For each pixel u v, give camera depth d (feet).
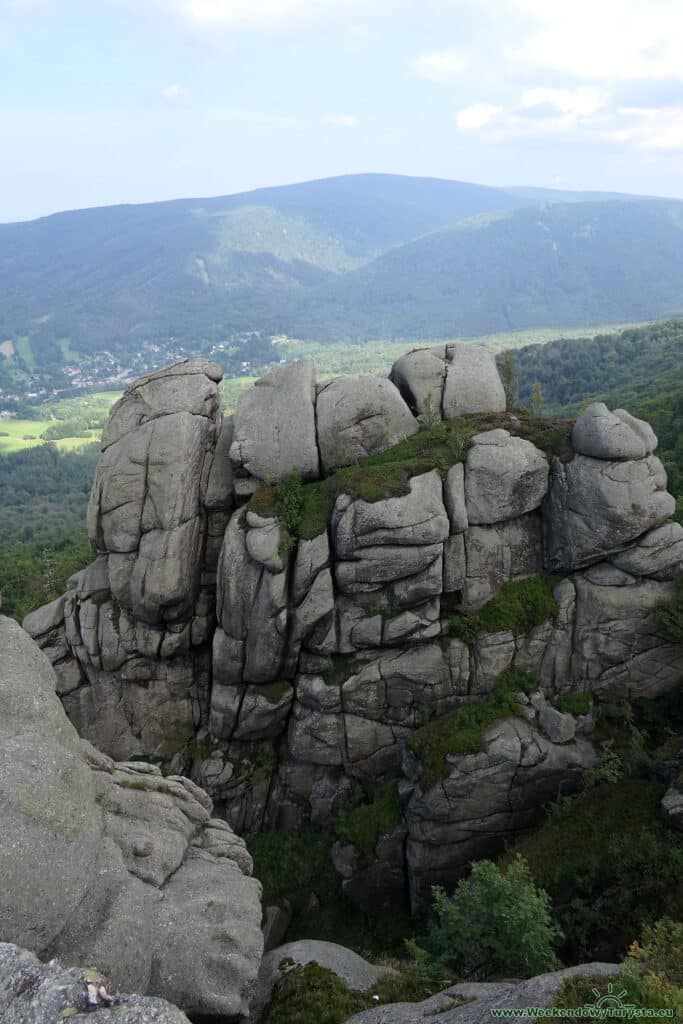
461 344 104.01
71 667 96.53
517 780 77.05
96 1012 30.19
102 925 40.11
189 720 95.66
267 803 90.74
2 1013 30.60
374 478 84.53
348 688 85.20
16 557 289.12
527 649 85.05
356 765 87.35
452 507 84.43
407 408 95.76
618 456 81.97
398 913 79.66
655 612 82.69
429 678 84.53
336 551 84.02
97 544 94.48
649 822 67.51
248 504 89.10
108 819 49.88
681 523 103.09
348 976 54.44
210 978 43.16
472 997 44.45
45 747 43.55
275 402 94.53
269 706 87.51
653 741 80.74
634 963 40.91
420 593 83.87
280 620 83.92
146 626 93.91
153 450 89.66
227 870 53.06
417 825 77.82
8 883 36.99
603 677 83.97
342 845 81.66
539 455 86.84
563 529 85.56
